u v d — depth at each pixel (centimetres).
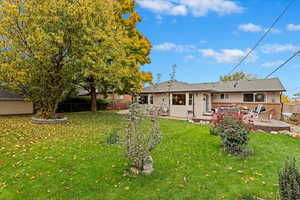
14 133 683
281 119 1346
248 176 357
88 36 867
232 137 498
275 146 582
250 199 273
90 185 317
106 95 1576
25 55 845
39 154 463
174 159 450
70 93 1473
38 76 877
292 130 870
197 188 310
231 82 1795
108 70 1001
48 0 798
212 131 729
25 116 1303
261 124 896
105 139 629
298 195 226
